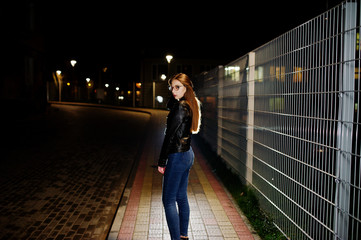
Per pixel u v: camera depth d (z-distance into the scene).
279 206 3.04
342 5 2.00
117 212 3.93
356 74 1.90
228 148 5.46
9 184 5.31
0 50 14.48
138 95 33.19
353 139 1.92
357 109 1.84
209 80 7.82
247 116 4.18
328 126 2.14
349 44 1.94
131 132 12.76
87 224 3.64
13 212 4.03
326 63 2.16
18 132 12.09
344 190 1.99
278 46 3.01
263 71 3.47
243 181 4.42
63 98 43.47
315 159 2.31
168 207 2.67
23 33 16.48
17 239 3.26
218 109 6.48
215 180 5.17
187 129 2.62
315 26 2.30
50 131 12.62
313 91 2.33
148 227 3.38
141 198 4.36
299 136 2.57
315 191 2.31
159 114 22.17
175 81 2.68
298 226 2.58
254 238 3.08
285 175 2.84
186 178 2.82
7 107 14.92
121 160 7.33
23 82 16.78
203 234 3.16
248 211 3.63
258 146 3.71
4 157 7.49
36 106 18.52
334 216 2.09
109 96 38.38
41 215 3.93
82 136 11.32
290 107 2.74
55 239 3.25
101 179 5.67
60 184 5.34
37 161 7.11
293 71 2.67
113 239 3.11
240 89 4.55
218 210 3.81
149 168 6.22
